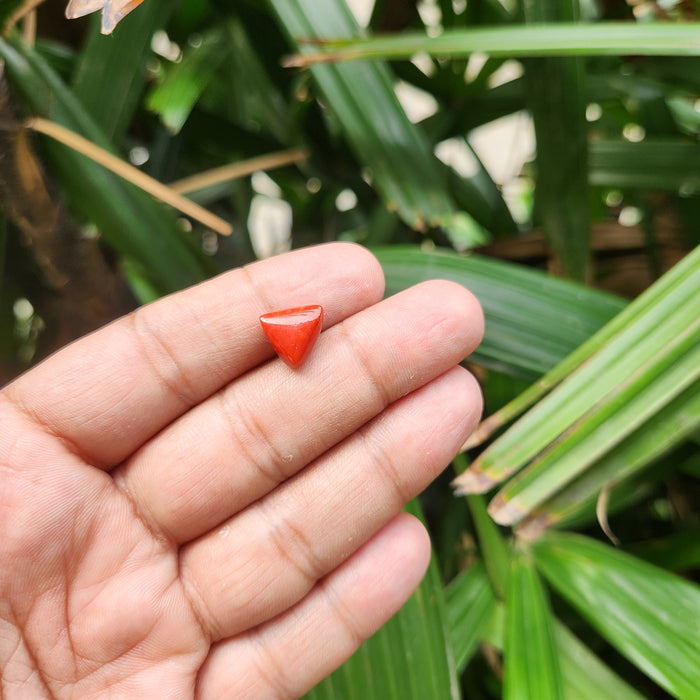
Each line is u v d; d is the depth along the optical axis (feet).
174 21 0.71
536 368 0.49
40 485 0.44
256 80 0.69
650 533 0.71
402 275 0.51
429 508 0.73
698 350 0.42
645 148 0.63
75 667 0.46
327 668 0.48
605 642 0.64
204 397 0.48
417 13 0.76
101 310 0.66
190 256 0.55
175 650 0.47
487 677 0.64
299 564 0.48
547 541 0.55
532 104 0.56
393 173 0.55
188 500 0.47
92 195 0.51
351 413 0.47
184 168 0.77
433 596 0.50
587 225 0.58
